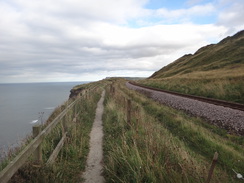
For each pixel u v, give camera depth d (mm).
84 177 4078
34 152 3504
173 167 3795
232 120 7789
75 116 8062
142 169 3666
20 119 33875
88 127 8055
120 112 9078
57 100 85875
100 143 6215
